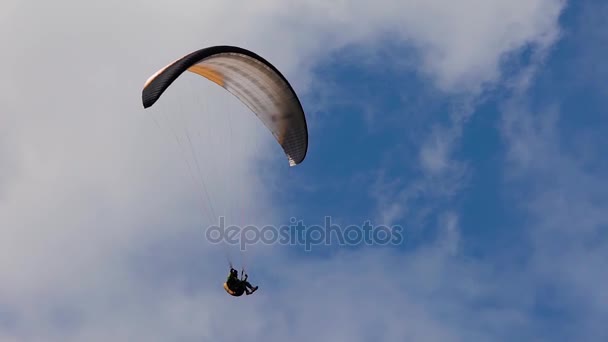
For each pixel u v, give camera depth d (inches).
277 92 4084.6
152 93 3400.6
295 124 4217.5
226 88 4180.6
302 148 4296.3
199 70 3966.5
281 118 4232.3
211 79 4119.1
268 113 4247.0
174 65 3481.8
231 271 3809.1
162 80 3435.0
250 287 3809.1
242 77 4042.8
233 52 3752.5
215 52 3651.6
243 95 4200.3
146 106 3395.7
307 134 4229.8
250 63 3905.0
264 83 4052.7
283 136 4318.4
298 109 4126.5
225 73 4013.3
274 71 3946.9
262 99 4178.2
